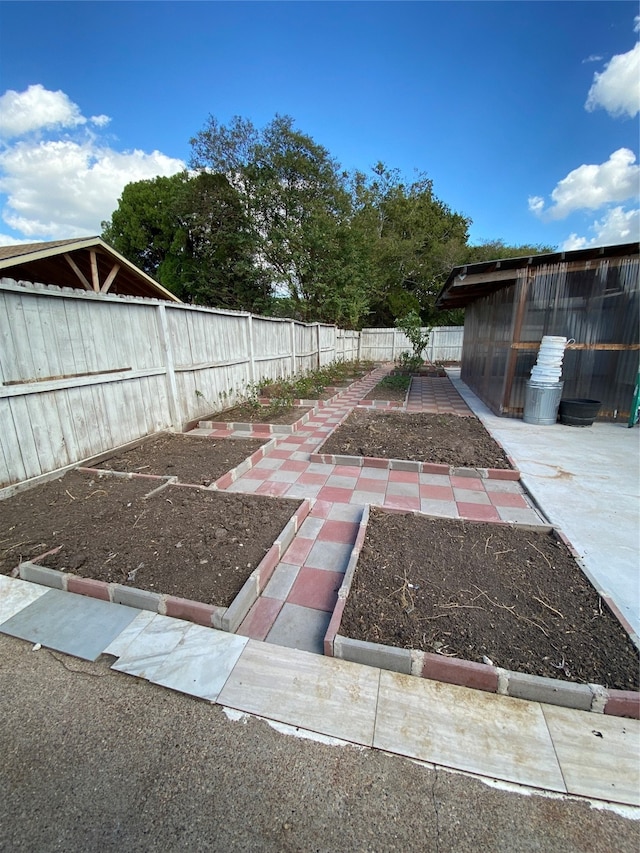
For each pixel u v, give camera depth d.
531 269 6.14
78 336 3.84
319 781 1.28
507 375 6.49
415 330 13.84
